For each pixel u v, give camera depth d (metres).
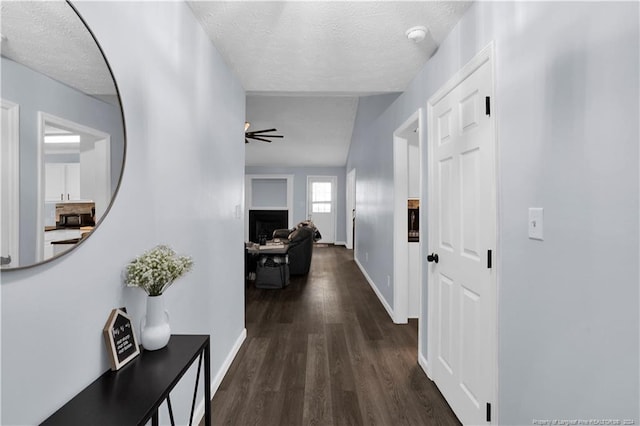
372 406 1.94
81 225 0.96
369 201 5.00
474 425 1.64
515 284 1.32
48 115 0.84
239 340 2.72
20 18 0.77
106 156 1.05
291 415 1.86
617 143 0.88
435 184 2.17
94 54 1.00
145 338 1.21
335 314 3.59
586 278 0.98
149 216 1.33
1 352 0.75
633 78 0.83
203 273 1.91
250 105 5.93
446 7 1.70
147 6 1.31
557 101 1.08
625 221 0.86
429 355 2.26
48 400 0.86
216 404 1.96
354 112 6.25
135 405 0.91
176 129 1.57
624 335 0.87
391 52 2.20
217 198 2.16
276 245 5.21
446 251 2.00
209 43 2.01
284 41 2.06
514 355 1.33
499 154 1.42
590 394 0.97
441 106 2.07
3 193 0.72
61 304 0.90
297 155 8.48
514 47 1.31
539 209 1.17
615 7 0.88
